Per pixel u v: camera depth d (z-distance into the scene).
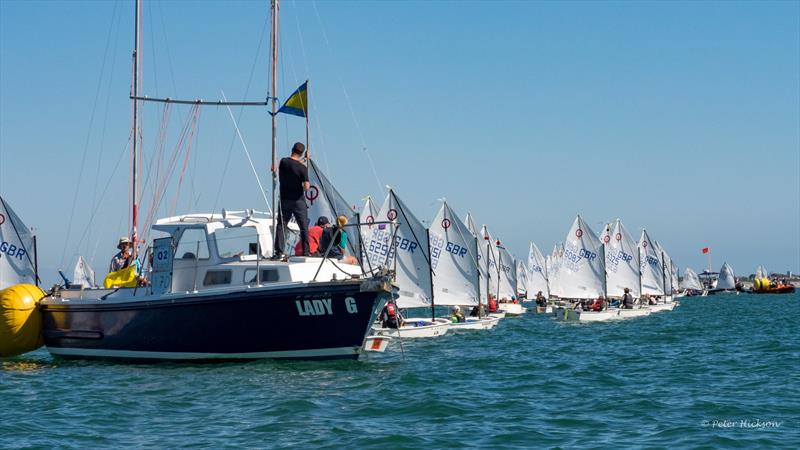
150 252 36.91
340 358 33.81
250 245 36.41
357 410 25.83
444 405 26.62
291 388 29.38
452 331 66.56
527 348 51.00
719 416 25.81
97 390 29.75
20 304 38.56
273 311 33.09
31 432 23.25
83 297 38.78
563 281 97.19
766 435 22.98
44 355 43.38
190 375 32.25
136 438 22.41
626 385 32.81
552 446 21.56
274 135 40.59
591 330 71.88
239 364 34.41
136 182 49.91
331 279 35.03
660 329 72.88
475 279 73.56
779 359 42.56
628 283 106.94
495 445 21.64
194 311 34.06
